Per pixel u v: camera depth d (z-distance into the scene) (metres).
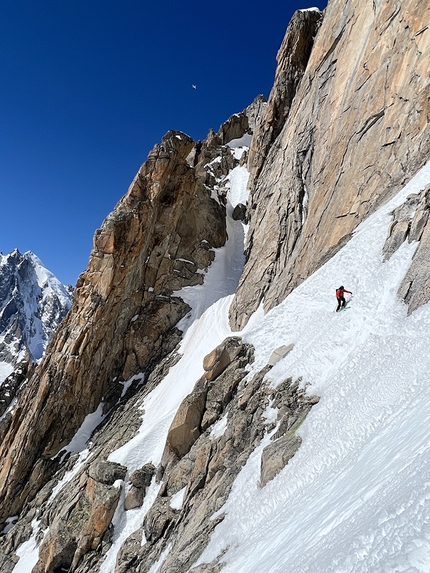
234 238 54.97
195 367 33.19
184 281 47.38
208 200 54.50
